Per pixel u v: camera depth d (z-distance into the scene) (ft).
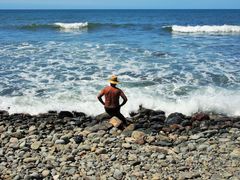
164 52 67.82
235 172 24.09
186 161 25.82
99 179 23.27
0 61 59.93
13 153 27.14
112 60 60.29
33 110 37.60
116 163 25.48
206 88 44.09
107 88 33.45
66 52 68.03
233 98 40.04
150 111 36.04
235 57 62.85
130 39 88.12
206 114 35.37
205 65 56.49
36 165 25.23
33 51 69.31
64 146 28.30
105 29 118.21
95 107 37.78
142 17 251.19
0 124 33.63
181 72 51.98
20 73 52.16
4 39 88.22
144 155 26.63
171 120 33.94
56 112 36.96
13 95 42.27
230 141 29.40
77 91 43.16
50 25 123.95
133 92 42.14
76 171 24.38
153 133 31.17
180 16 274.57
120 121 32.32
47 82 47.37
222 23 165.48
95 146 28.07
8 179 23.13
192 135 30.81
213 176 23.63
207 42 83.71
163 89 43.62
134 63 57.93
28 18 211.00
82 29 119.03
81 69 54.08
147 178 23.39
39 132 31.73
